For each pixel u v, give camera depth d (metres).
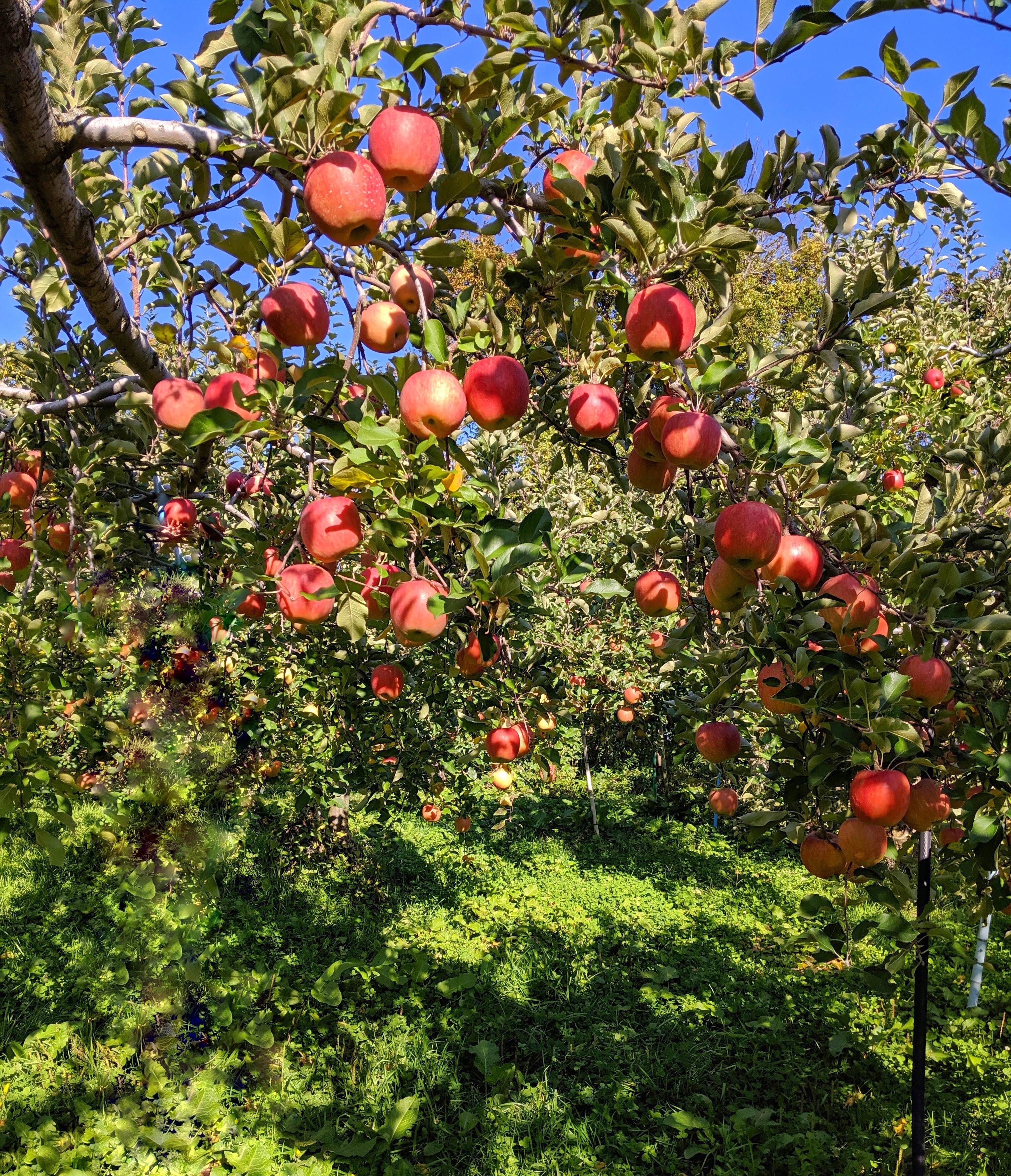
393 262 2.61
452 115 1.76
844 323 2.05
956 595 2.28
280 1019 5.68
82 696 3.47
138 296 2.92
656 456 2.18
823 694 2.04
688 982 6.41
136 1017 5.28
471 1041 5.56
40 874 8.05
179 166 2.38
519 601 2.16
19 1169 3.90
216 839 6.04
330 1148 4.35
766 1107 4.84
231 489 3.66
